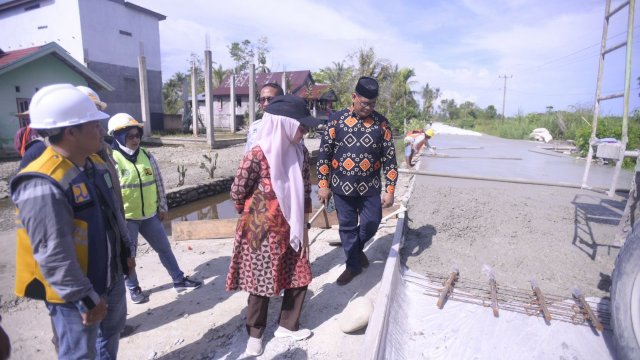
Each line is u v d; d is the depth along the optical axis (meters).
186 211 9.09
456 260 4.14
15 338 3.13
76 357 2.08
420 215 5.45
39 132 1.87
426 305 3.36
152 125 25.36
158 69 25.52
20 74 14.92
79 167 2.03
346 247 3.82
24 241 1.89
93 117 1.95
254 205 2.84
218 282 4.13
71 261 1.85
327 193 3.76
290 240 2.84
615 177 4.04
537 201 6.45
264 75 34.00
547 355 2.79
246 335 3.17
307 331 3.10
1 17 22.78
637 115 18.36
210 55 17.17
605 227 5.09
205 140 18.20
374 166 3.64
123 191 3.47
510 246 4.46
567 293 3.49
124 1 22.70
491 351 2.83
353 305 3.16
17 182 1.77
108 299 2.32
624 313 2.57
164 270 4.46
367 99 3.37
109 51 22.30
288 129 2.79
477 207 5.82
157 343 3.10
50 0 21.08
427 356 2.80
